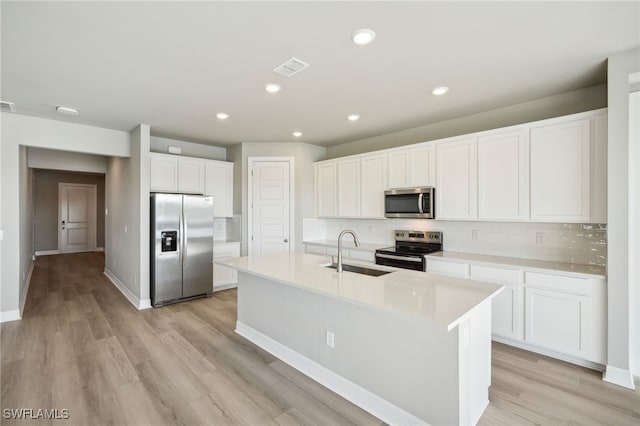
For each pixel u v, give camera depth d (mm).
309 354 2537
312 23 1874
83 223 9297
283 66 2441
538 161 2947
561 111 3035
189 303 4406
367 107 3410
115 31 1953
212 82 2746
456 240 3885
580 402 2115
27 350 2891
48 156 5539
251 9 1738
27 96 3061
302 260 3105
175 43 2098
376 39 2057
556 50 2211
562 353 2668
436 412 1784
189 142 5168
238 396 2223
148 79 2676
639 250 2311
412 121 3945
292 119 3871
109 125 4129
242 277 3312
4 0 1629
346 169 4773
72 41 2066
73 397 2186
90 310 4043
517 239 3375
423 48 2174
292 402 2164
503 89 2916
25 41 2061
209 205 4727
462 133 3760
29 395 2203
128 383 2365
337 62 2379
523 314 2848
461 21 1860
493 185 3258
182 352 2887
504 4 1705
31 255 6527
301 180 5168
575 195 2734
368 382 2111
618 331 2318
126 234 4715
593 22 1874
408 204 3920
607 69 2438
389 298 1828
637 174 2303
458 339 1689
